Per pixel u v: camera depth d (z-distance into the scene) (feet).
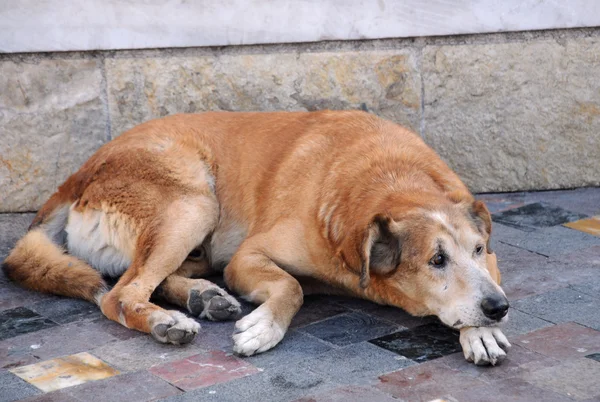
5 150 24.50
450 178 19.30
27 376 15.98
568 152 26.16
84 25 23.89
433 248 16.72
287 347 17.06
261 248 19.53
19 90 24.17
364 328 17.94
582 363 15.80
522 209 24.95
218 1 24.16
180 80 24.73
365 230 17.01
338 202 18.71
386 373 15.71
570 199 25.67
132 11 23.95
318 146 20.36
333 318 18.54
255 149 21.22
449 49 25.17
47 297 19.98
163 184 20.16
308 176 19.83
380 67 25.14
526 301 18.88
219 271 21.75
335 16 24.59
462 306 16.26
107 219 20.29
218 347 17.12
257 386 15.30
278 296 17.94
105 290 19.30
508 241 22.57
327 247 18.70
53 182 24.94
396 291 17.78
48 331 18.10
